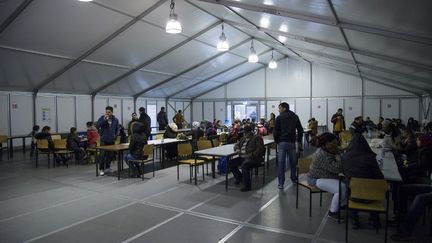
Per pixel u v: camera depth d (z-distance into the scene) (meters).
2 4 5.73
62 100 11.74
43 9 6.27
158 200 5.09
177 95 17.33
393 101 15.23
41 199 5.16
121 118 14.19
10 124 10.29
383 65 7.96
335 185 4.09
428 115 13.06
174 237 3.60
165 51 10.27
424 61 5.84
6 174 7.18
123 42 8.70
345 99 16.08
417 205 3.46
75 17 6.85
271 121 11.01
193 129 10.07
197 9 7.82
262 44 12.63
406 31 4.26
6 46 7.36
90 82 11.32
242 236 3.62
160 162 8.91
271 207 4.70
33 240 3.54
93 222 4.09
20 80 9.60
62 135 11.40
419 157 4.67
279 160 5.83
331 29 5.48
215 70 14.66
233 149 6.45
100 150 7.14
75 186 6.03
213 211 4.52
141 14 7.45
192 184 6.20
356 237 3.56
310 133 12.50
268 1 5.04
